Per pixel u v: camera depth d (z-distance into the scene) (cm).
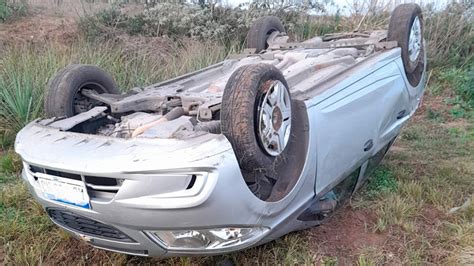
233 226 268
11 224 380
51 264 348
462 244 346
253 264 325
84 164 260
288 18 927
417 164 496
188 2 927
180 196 249
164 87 403
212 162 251
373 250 341
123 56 730
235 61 467
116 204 256
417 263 326
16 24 847
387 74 420
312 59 417
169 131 281
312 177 322
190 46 804
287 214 306
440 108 723
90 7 935
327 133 333
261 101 282
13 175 486
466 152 534
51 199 285
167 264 333
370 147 396
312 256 333
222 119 279
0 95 584
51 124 328
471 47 874
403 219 376
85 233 294
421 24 486
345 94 359
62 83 362
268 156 292
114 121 362
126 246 280
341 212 393
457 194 425
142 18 879
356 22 905
